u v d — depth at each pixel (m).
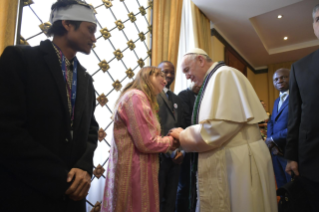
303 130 1.23
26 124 0.81
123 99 1.29
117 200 1.15
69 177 0.81
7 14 1.40
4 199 0.73
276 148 1.94
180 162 1.67
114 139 1.29
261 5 3.65
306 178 1.21
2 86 0.75
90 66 2.03
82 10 0.98
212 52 4.18
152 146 1.18
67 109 0.89
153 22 2.77
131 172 1.18
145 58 2.65
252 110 1.27
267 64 6.91
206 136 1.17
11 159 0.71
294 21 4.33
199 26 3.58
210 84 1.29
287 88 2.40
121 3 2.40
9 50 0.81
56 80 0.87
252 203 1.10
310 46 5.32
